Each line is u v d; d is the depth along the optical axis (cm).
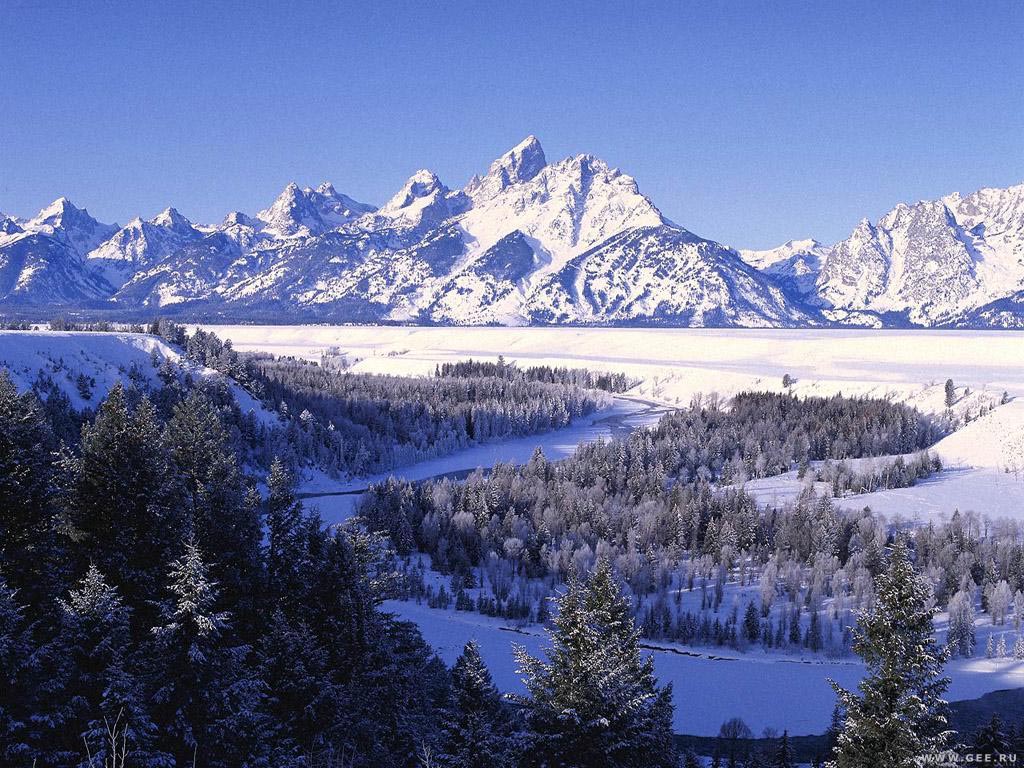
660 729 3441
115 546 4078
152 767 3222
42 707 3294
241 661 3806
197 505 4609
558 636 3259
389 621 4984
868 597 13600
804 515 17112
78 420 16850
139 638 3841
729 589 15288
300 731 3944
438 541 16212
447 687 5166
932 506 19238
